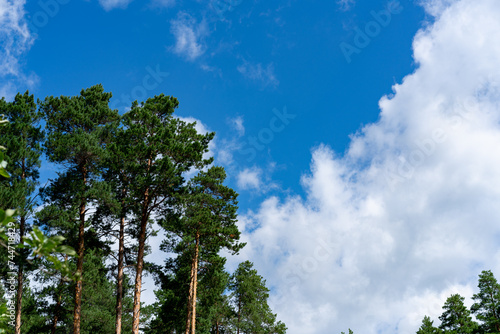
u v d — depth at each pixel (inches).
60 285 1059.3
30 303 1109.7
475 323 1648.6
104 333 1222.3
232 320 1710.1
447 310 1708.9
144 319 1357.0
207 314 1469.0
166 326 1294.3
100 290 1165.7
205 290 1309.1
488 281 1801.2
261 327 1712.6
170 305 1282.0
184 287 1268.5
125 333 1302.9
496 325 1722.4
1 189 759.1
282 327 1766.7
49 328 1136.8
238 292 1813.5
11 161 845.2
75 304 858.1
